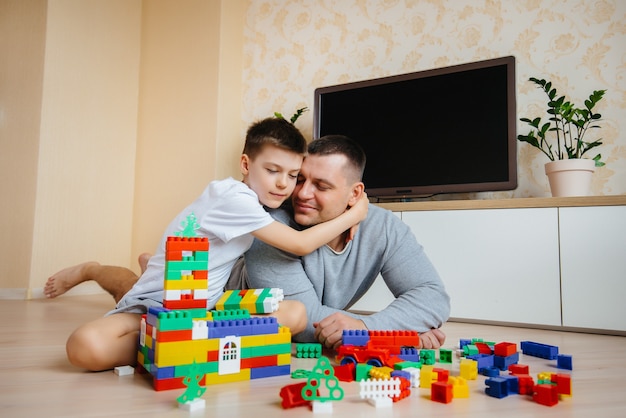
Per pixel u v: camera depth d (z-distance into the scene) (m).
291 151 1.15
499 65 2.07
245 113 2.89
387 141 2.29
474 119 2.10
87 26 2.75
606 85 2.00
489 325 1.78
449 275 1.87
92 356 0.89
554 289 1.69
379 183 2.29
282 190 1.16
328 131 2.44
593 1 2.04
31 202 2.47
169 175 2.87
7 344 1.20
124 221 2.94
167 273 0.83
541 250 1.72
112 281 1.81
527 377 0.81
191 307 0.85
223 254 1.10
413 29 2.44
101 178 2.81
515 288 1.75
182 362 0.80
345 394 0.79
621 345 1.37
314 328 1.14
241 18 2.94
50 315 1.80
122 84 2.95
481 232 1.83
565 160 1.82
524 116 2.15
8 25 2.63
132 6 3.04
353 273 1.26
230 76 2.83
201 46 2.82
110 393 0.77
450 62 2.34
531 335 1.54
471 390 0.82
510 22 2.21
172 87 2.91
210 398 0.75
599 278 1.62
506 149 2.03
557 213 1.70
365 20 2.58
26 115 2.54
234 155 2.83
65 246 2.60
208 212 1.06
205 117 2.77
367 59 2.56
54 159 2.55
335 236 1.15
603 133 1.99
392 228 1.26
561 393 0.79
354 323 1.06
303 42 2.76
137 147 3.02
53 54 2.56
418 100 2.23
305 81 2.73
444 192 2.14
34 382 0.84
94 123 2.77
